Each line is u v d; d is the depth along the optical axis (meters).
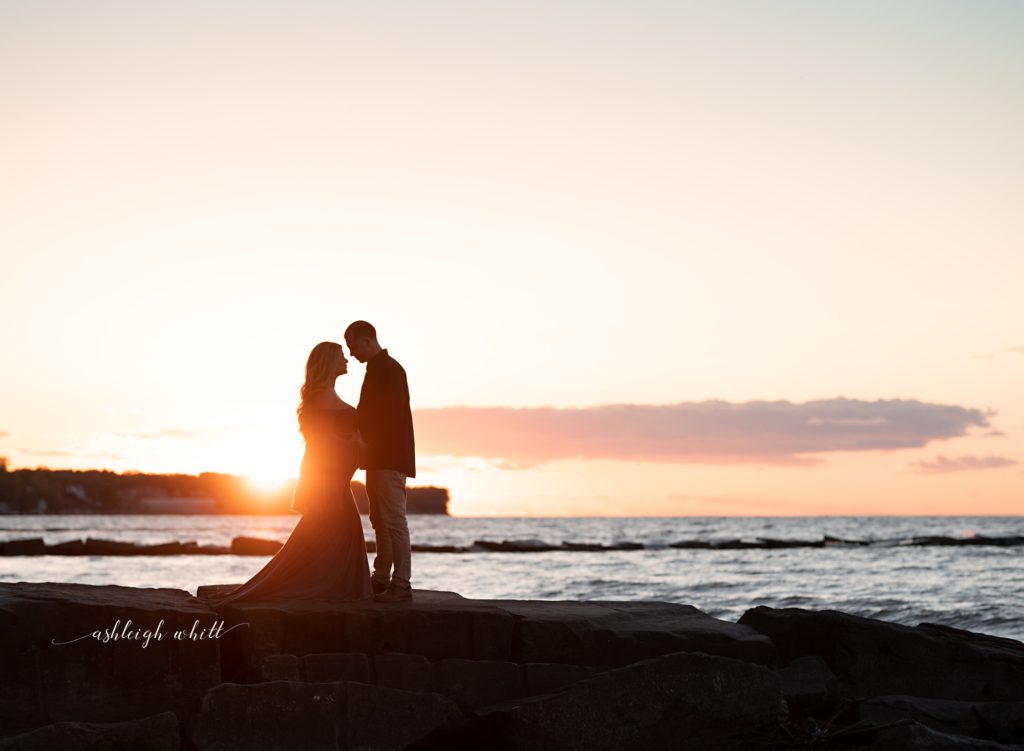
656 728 7.87
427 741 7.77
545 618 8.72
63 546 69.44
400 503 8.93
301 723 7.48
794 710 9.19
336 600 8.75
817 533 147.38
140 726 7.19
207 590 9.34
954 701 9.49
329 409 8.95
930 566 54.62
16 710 7.48
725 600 30.97
